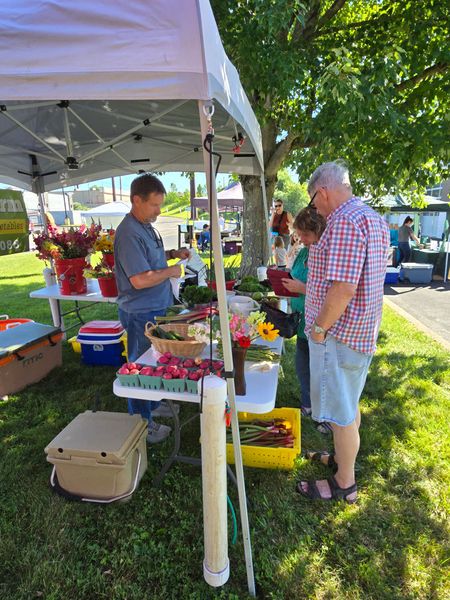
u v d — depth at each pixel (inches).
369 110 134.4
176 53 45.7
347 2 203.8
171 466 95.7
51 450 79.5
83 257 144.1
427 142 146.9
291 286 95.1
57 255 141.3
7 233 149.9
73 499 84.3
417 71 169.3
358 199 69.9
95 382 143.3
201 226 700.0
